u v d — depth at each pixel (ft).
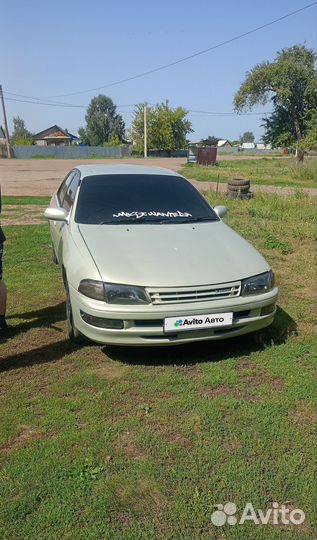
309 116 146.72
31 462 8.46
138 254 12.32
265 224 31.14
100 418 9.82
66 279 13.24
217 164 124.16
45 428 9.46
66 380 11.32
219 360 12.42
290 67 142.00
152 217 14.83
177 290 11.27
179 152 242.37
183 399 10.55
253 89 153.38
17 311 15.78
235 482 8.09
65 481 8.02
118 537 7.00
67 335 13.89
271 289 12.62
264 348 13.16
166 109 232.73
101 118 315.78
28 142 260.62
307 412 10.14
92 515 7.35
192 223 14.84
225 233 14.48
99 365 12.10
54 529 7.09
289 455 8.76
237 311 11.82
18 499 7.61
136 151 240.94
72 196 16.40
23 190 54.65
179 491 7.87
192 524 7.28
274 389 11.07
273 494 7.89
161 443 9.04
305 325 14.82
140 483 8.02
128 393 10.78
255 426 9.59
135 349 13.02
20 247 24.44
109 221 14.40
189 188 16.98
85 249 12.64
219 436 9.27
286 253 23.95
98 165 18.86
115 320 11.19
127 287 11.22
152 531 7.13
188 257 12.37
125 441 9.11
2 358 12.43
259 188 61.62
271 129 158.30
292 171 86.43
